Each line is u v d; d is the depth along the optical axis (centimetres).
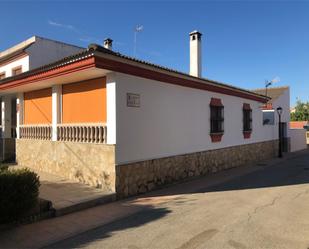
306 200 786
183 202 779
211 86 1232
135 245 498
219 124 1326
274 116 1958
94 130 894
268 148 1844
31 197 592
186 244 498
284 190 916
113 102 825
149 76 920
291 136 2298
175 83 1036
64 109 1024
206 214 664
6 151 1395
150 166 930
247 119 1591
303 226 581
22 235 546
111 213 684
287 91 2234
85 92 941
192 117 1136
